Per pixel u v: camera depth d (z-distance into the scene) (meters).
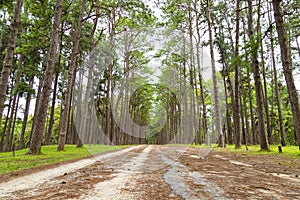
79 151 10.77
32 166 5.25
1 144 25.08
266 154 9.63
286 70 9.17
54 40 10.89
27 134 41.94
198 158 6.46
